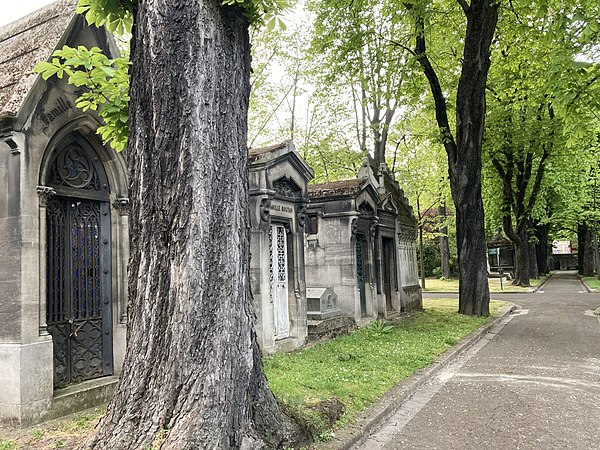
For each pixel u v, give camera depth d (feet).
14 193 19.62
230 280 14.14
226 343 13.71
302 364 27.22
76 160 23.13
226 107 14.75
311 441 15.69
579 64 33.09
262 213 30.94
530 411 21.17
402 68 56.49
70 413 20.47
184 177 13.92
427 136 64.39
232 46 15.20
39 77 20.17
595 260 137.08
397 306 51.80
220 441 12.78
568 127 40.57
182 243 13.76
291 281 34.71
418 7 49.39
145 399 13.53
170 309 13.70
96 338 23.54
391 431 18.80
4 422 18.76
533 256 133.59
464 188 52.90
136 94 14.69
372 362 28.32
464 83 50.65
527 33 50.55
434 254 157.38
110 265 24.38
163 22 14.25
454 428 19.11
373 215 47.11
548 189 107.14
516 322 51.44
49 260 21.65
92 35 23.34
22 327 18.95
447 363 31.07
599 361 31.48
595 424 19.43
